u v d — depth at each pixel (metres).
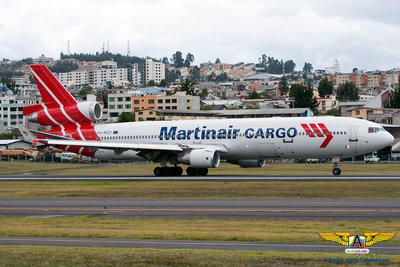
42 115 122.06
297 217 52.50
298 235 43.19
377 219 50.25
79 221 53.19
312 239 41.66
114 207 63.47
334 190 73.06
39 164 187.12
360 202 61.91
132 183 93.19
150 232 45.59
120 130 118.06
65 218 55.44
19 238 44.38
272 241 41.59
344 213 54.06
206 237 43.06
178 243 41.34
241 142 106.00
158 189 81.31
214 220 51.78
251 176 102.75
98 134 119.19
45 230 47.56
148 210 60.03
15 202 70.88
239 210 57.81
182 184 87.62
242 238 42.41
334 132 100.12
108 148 108.88
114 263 35.53
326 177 94.00
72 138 121.19
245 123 107.12
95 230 47.22
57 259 36.56
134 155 115.94
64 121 121.50
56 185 95.06
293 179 89.88
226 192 75.00
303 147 101.94
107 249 39.34
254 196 70.56
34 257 37.19
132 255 37.31
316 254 36.94
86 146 108.75
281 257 36.09
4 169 156.38
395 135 193.12
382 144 98.88
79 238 44.06
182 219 52.88
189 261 35.50
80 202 69.31
